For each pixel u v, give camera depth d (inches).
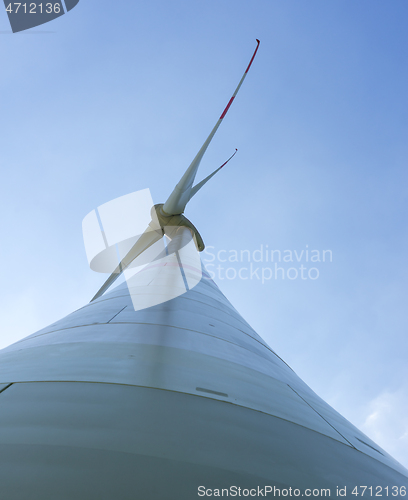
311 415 192.1
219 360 224.5
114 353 200.1
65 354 199.5
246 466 113.3
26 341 275.3
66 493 88.1
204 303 406.3
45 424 118.3
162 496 91.7
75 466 97.9
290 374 308.2
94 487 91.2
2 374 172.1
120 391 149.6
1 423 119.0
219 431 131.6
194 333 271.0
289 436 146.8
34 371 170.7
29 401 136.6
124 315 298.5
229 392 174.2
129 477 96.5
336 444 161.6
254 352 294.0
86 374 166.4
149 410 135.9
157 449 111.3
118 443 111.0
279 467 118.6
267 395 190.4
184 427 128.3
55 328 286.5
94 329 257.1
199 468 106.1
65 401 136.8
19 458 99.4
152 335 245.4
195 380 177.3
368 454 174.9
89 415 126.2
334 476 126.9
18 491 87.0
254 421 149.3
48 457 100.7
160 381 166.1
